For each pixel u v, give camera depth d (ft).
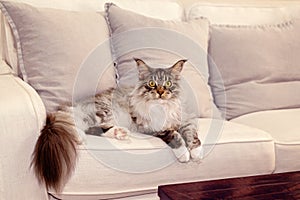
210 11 7.59
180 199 4.08
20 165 4.78
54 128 4.80
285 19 7.78
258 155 5.68
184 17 7.64
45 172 4.77
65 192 4.92
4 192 4.72
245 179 4.55
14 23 5.99
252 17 7.74
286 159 5.89
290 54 7.39
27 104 4.80
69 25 6.05
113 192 5.09
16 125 4.70
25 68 5.97
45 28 5.91
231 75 7.12
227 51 7.12
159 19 6.86
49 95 5.80
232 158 5.55
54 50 5.89
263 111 7.03
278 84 7.32
